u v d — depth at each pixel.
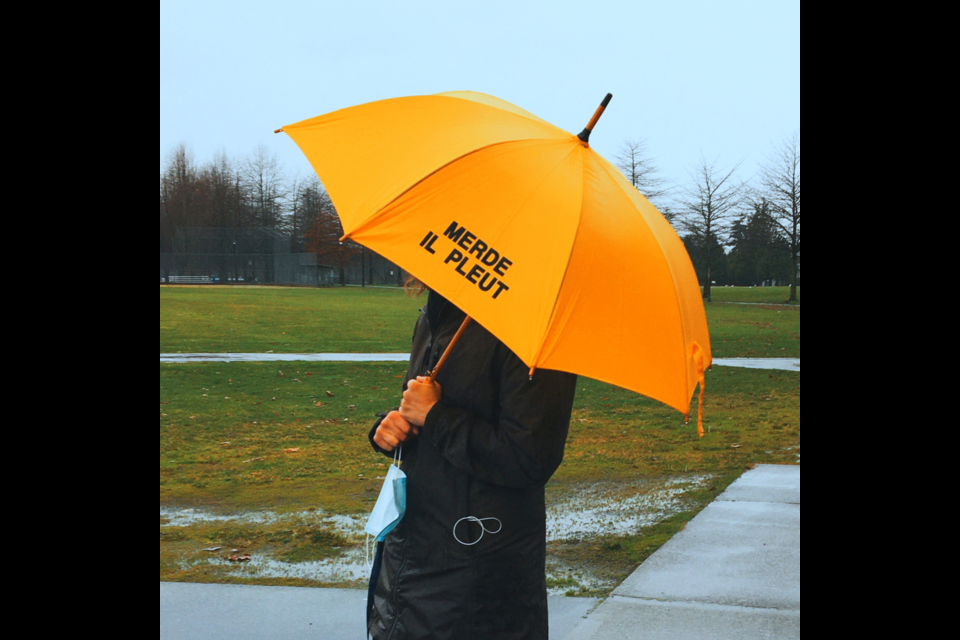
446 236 1.96
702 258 60.28
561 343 1.88
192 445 8.82
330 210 92.56
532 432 1.98
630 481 7.07
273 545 5.11
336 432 9.89
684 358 2.08
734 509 5.87
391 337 26.16
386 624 2.16
